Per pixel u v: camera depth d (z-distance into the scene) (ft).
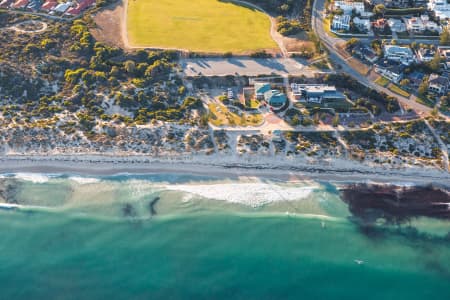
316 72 553.23
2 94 525.75
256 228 414.21
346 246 401.29
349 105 520.83
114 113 514.68
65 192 444.55
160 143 481.05
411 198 437.99
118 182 453.58
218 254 395.34
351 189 446.19
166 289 370.73
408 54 563.07
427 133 492.13
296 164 465.88
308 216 423.64
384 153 472.85
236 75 549.54
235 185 450.71
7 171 461.78
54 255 394.32
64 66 557.74
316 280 377.71
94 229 414.21
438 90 531.50
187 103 522.88
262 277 379.55
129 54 571.69
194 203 434.30
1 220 422.00
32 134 485.15
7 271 382.83
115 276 379.55
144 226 416.46
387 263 389.19
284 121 506.07
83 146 477.77
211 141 483.92
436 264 388.57
